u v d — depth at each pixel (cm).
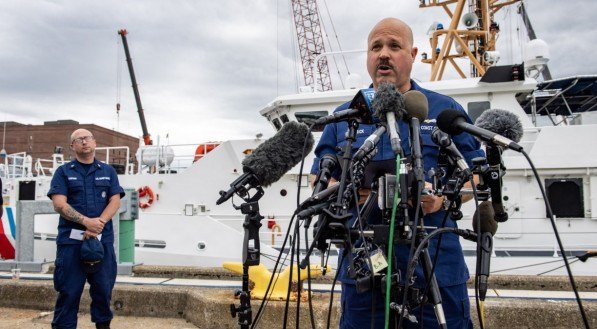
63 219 374
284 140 206
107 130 4944
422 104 159
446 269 191
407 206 149
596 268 588
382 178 155
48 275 545
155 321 445
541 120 987
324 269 167
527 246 623
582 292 438
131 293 466
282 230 693
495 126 228
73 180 379
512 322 372
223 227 717
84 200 380
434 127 202
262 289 415
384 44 206
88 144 389
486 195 166
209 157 757
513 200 639
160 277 608
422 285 184
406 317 157
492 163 160
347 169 155
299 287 167
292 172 700
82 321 445
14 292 491
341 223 144
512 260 591
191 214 746
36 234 848
